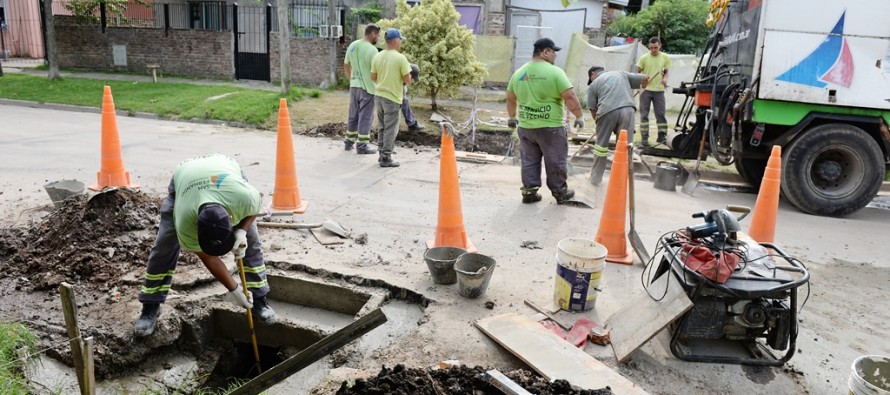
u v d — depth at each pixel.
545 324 4.14
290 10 19.69
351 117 9.73
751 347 3.85
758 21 7.21
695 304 3.65
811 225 7.06
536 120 6.73
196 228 3.57
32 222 5.67
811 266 5.62
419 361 3.66
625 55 15.87
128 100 13.52
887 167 7.57
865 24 6.98
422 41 12.40
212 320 4.49
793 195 7.48
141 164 8.50
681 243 3.76
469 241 5.62
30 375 3.71
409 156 9.73
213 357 4.38
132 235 5.22
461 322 4.14
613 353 3.80
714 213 3.77
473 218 6.56
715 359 3.74
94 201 5.27
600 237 5.47
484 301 4.48
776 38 7.09
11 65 19.34
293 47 16.64
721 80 8.48
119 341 3.97
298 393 3.82
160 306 4.24
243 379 4.48
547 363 3.51
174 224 3.85
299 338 4.47
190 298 4.49
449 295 4.55
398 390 2.95
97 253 4.93
